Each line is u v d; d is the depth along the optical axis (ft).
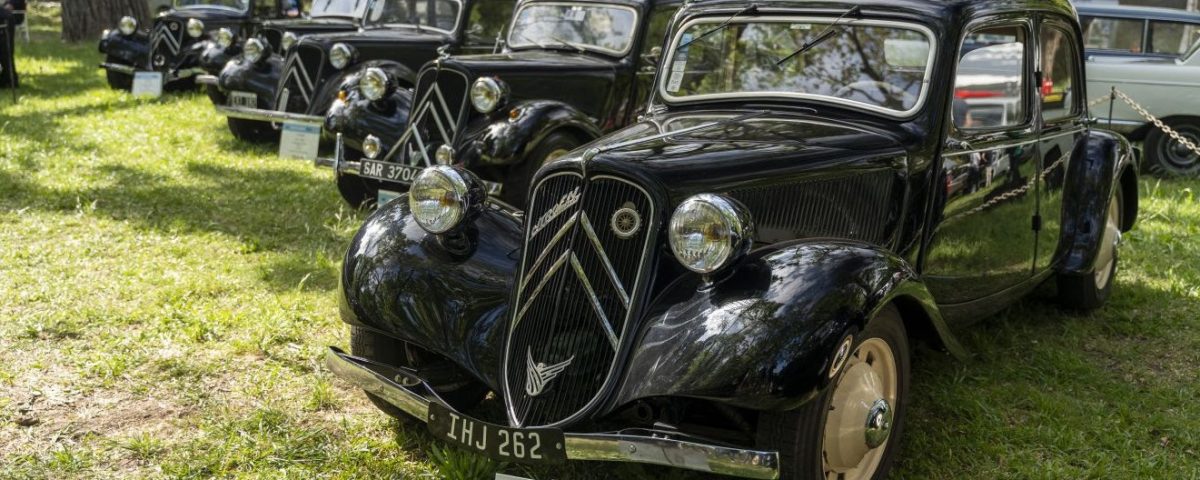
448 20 29.78
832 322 9.14
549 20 25.35
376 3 31.53
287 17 41.22
